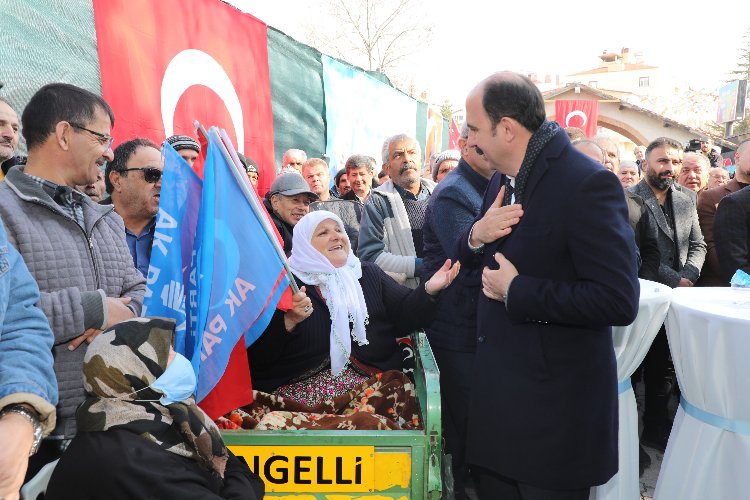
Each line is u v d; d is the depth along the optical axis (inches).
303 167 213.9
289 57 254.1
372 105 364.5
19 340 58.9
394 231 159.0
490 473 88.7
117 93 148.3
